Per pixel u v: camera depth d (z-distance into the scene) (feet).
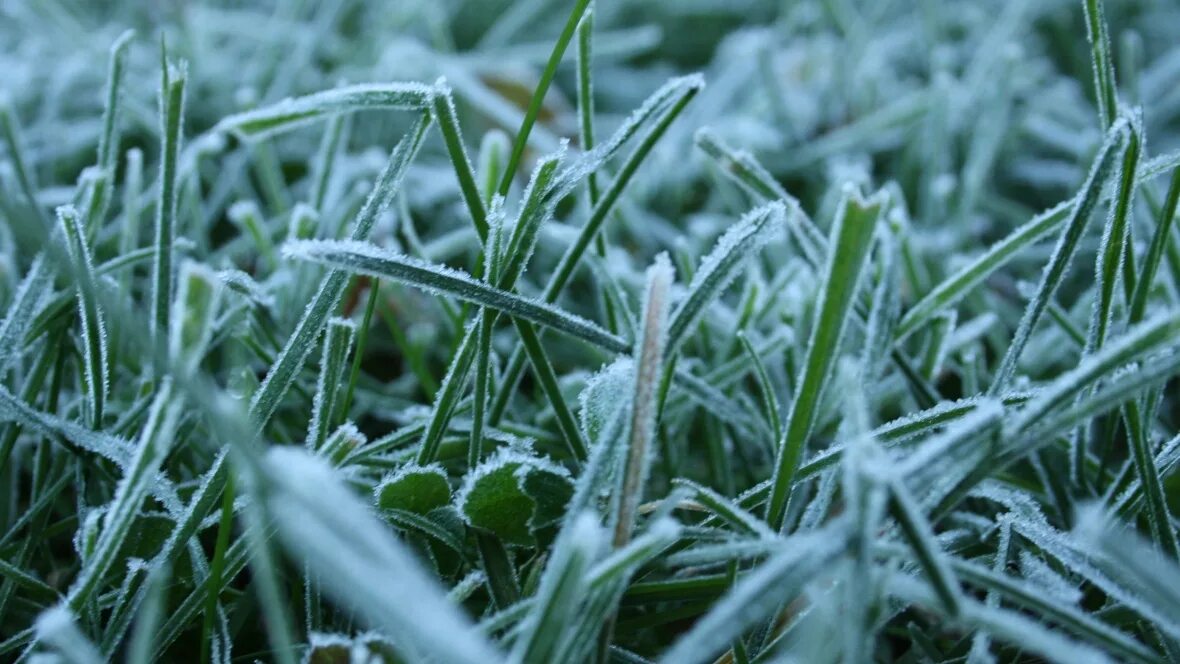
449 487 0.83
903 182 1.37
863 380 0.90
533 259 1.19
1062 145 1.36
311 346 0.83
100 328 0.85
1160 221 0.86
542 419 0.98
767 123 1.46
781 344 0.98
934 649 0.83
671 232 1.23
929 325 0.96
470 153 1.40
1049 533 0.82
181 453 0.92
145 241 1.15
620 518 0.76
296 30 1.52
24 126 1.37
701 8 1.84
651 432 0.76
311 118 0.89
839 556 0.70
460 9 1.83
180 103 0.89
